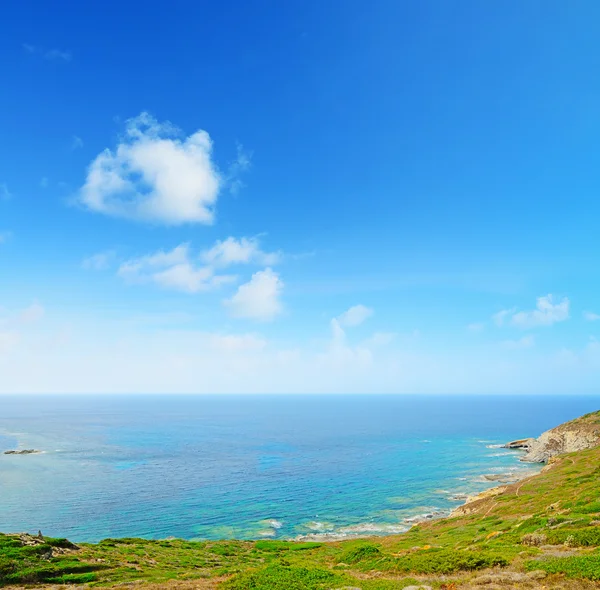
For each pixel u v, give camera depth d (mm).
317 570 25453
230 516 80062
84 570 35344
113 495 93375
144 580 33125
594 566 20656
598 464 75750
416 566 27062
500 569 24719
